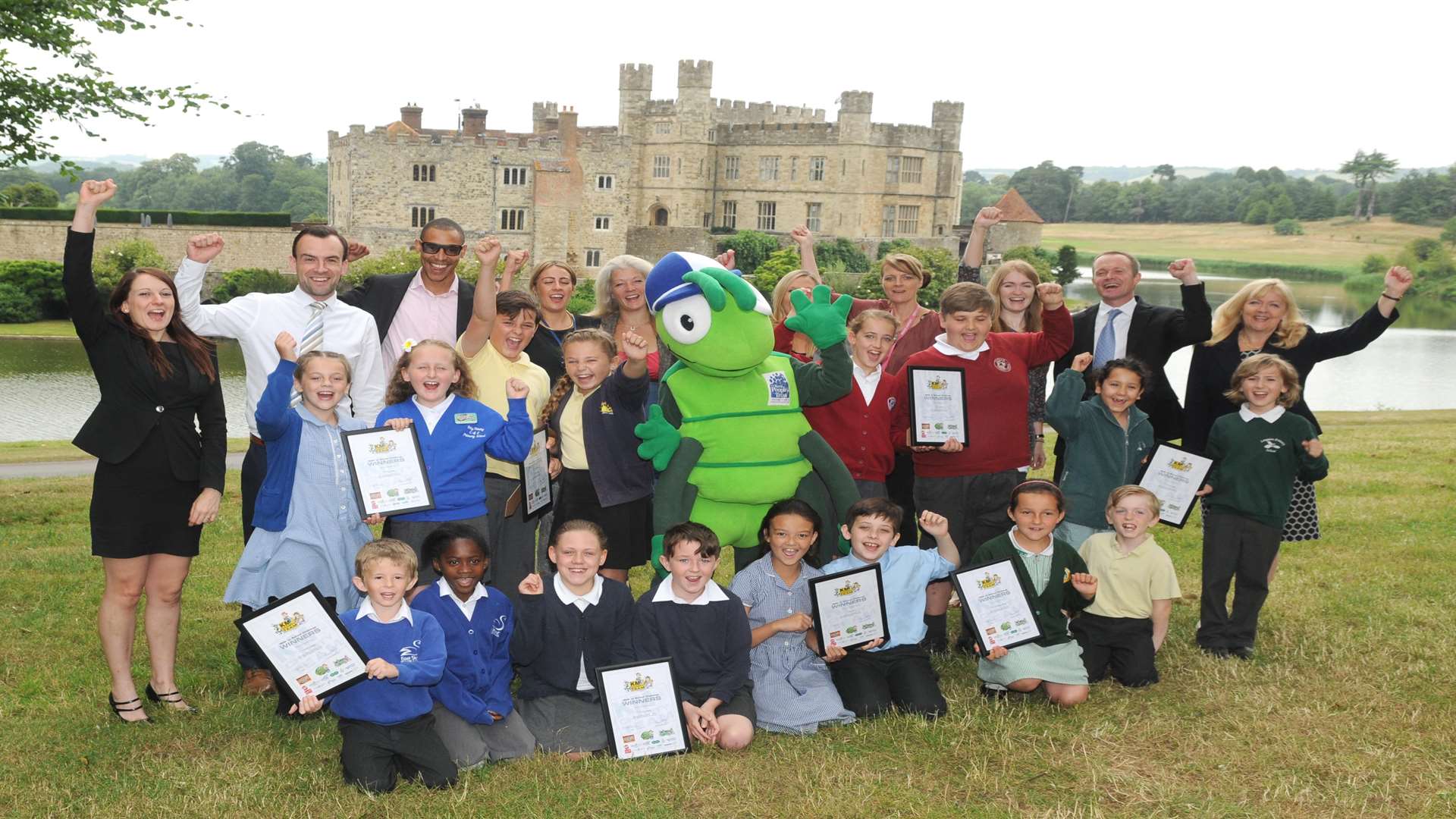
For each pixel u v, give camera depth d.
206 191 194.75
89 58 13.95
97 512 7.05
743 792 6.46
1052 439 21.39
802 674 7.64
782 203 94.88
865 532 7.55
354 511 7.46
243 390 42.75
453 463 7.51
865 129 91.25
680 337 7.57
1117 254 9.57
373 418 8.16
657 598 7.29
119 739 6.96
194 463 7.23
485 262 8.17
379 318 8.60
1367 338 8.73
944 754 6.97
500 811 6.20
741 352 7.55
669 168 96.56
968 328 8.42
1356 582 10.45
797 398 8.06
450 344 8.03
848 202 92.06
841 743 7.09
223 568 11.09
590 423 8.06
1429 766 6.79
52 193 80.56
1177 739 7.16
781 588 7.79
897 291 9.52
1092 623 8.21
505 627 7.21
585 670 7.23
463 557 6.90
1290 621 9.37
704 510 8.00
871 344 8.39
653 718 6.89
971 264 10.32
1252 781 6.66
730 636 7.25
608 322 9.84
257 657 7.58
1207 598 8.80
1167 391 9.54
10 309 59.91
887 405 8.62
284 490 7.23
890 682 7.73
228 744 6.97
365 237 74.12
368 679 6.60
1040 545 7.90
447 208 75.56
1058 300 8.62
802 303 7.80
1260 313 8.89
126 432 6.96
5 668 8.16
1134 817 6.24
